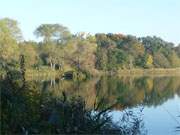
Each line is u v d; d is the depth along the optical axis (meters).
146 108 24.11
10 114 9.69
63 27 93.56
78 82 52.69
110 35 128.00
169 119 20.44
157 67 125.31
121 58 110.75
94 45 99.12
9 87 10.44
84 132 10.76
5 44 61.91
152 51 128.12
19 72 11.70
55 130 10.27
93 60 92.50
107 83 54.12
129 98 28.33
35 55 72.56
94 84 47.97
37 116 10.30
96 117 11.97
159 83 58.28
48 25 93.81
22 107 10.12
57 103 11.99
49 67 76.56
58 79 61.16
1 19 69.38
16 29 73.56
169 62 128.88
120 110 18.67
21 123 9.79
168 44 135.75
